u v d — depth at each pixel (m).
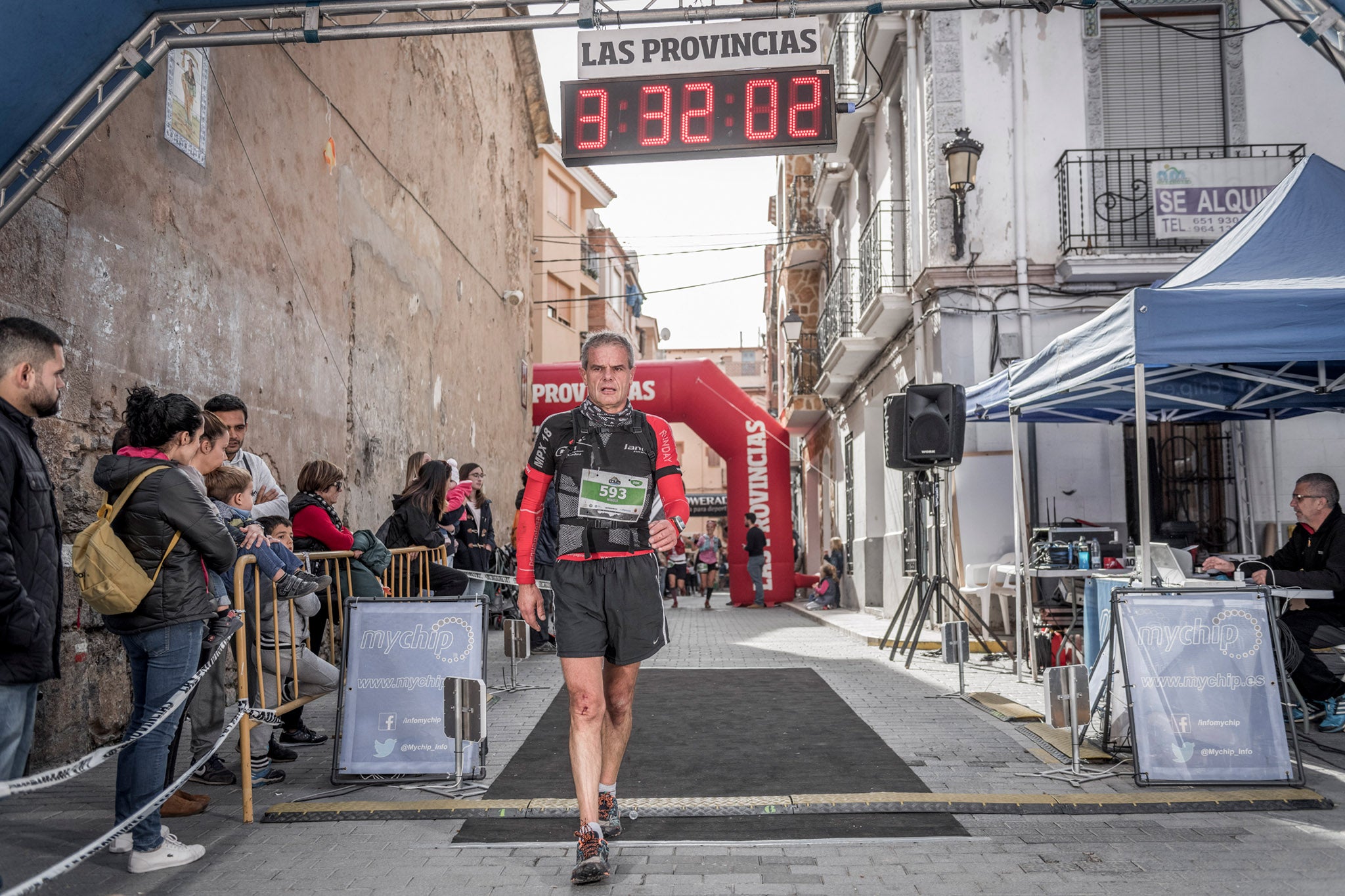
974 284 10.84
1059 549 7.79
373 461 10.14
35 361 3.04
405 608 4.73
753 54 6.05
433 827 3.97
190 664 3.54
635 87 6.71
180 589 3.49
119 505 3.42
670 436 3.68
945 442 8.66
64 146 4.71
